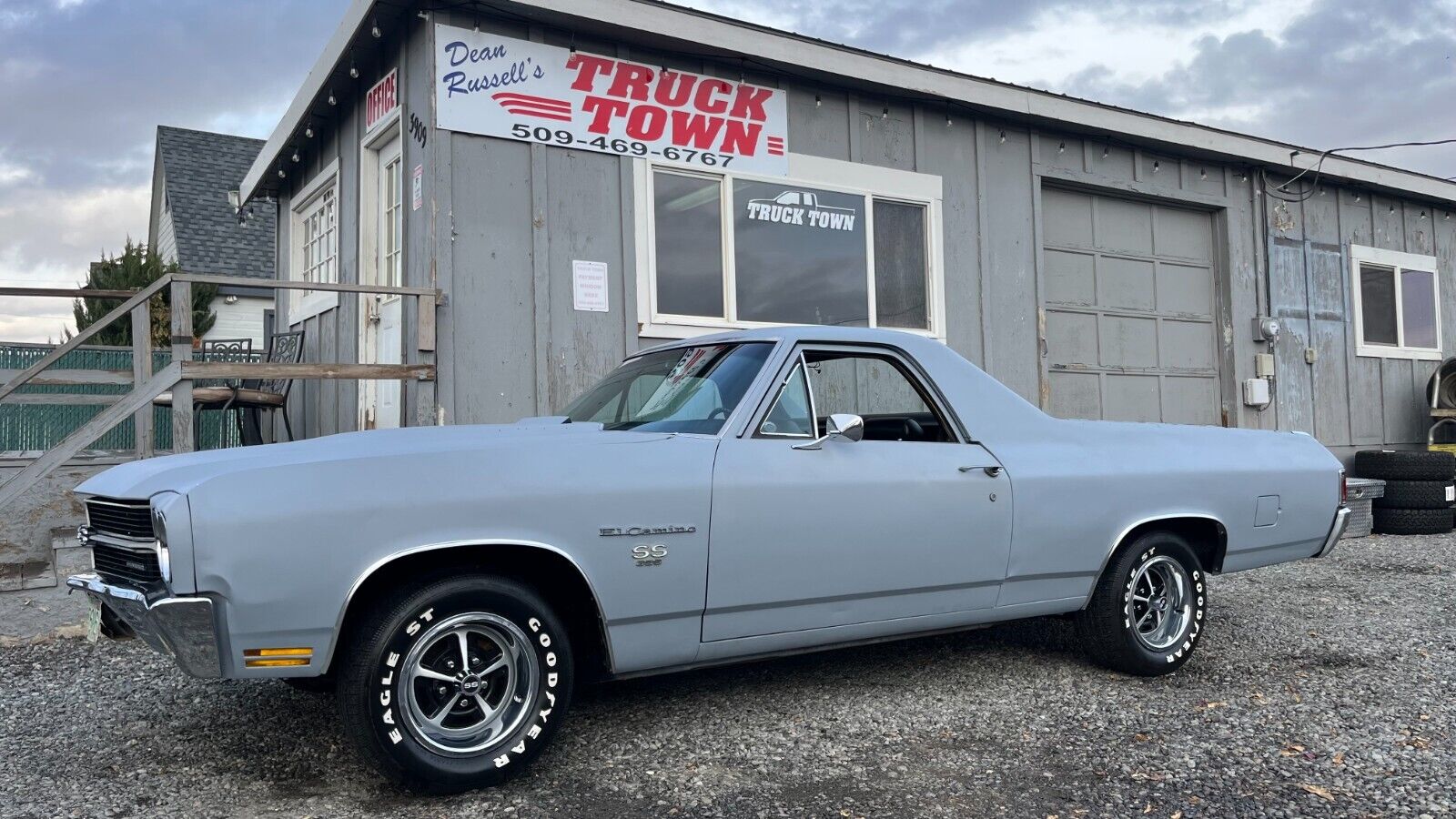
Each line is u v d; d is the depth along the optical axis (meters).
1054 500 4.23
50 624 5.33
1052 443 4.39
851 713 4.01
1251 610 6.02
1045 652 4.97
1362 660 4.82
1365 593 6.55
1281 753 3.53
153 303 17.36
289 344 9.35
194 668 2.88
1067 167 9.92
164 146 21.19
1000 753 3.54
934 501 3.95
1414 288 13.07
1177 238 11.07
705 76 7.79
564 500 3.24
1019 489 4.16
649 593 3.39
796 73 8.12
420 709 3.12
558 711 3.27
